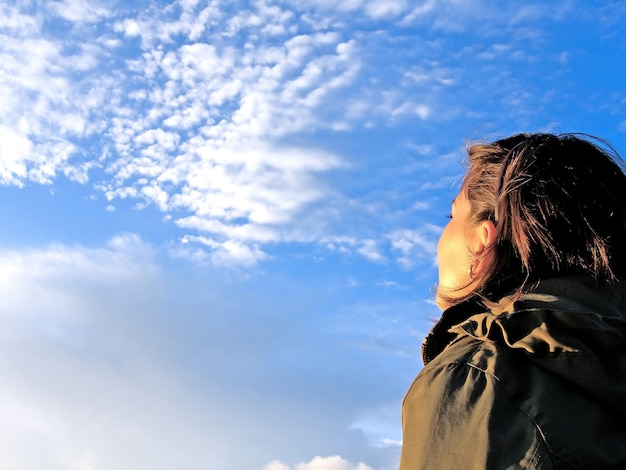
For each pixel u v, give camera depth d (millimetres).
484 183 1466
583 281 1253
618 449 1033
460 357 1153
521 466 987
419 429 1104
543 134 1421
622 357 1085
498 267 1344
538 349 1096
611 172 1374
